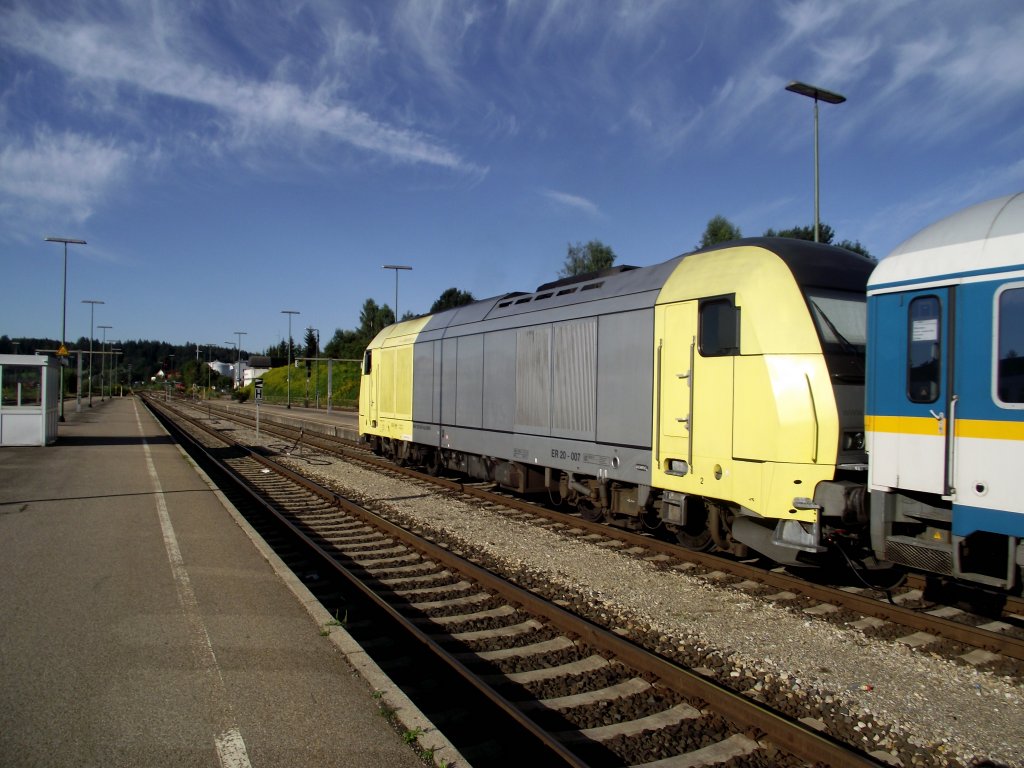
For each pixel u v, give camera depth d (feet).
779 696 17.02
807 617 22.50
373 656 19.94
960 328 19.40
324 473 59.93
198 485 46.60
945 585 24.95
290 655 17.28
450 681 18.07
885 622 22.07
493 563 29.40
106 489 44.52
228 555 27.43
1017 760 14.10
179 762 12.30
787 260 25.77
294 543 34.06
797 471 23.80
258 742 13.01
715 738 15.06
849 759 13.41
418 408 54.80
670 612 23.04
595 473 33.30
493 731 15.67
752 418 25.05
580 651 19.83
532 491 41.32
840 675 18.16
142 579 23.97
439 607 23.82
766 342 24.84
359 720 13.93
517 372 40.32
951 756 14.30
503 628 21.90
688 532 31.27
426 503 44.27
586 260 212.02
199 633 18.74
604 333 32.91
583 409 34.30
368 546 32.89
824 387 23.81
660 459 29.22
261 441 94.53
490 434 43.34
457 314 50.55
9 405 73.00
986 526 18.60
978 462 18.86
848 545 24.50
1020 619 22.97
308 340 335.26
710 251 28.94
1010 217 18.92
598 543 32.83
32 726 13.55
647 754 14.44
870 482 21.71
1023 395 17.99
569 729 15.47
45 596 21.91
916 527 21.57
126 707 14.38
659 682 17.53
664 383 29.09
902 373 20.83
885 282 21.42
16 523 33.40
